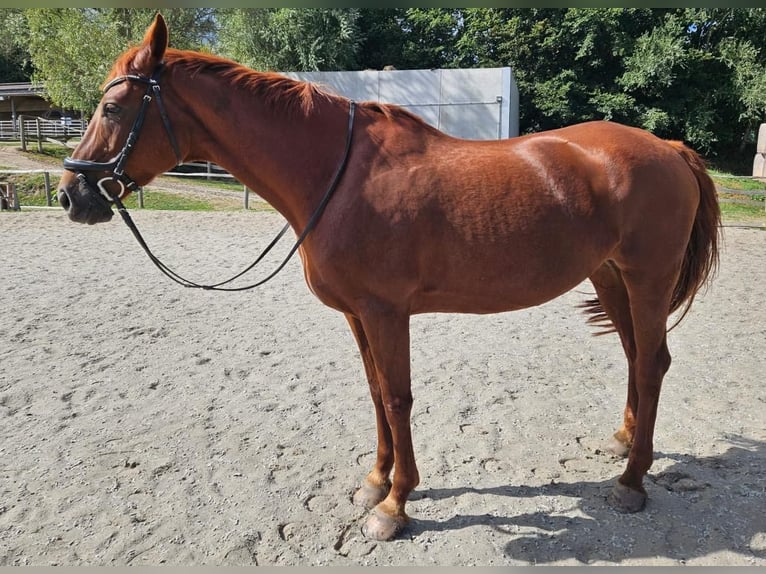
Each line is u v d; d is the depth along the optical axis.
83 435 3.10
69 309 5.44
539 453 2.90
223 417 3.32
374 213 2.07
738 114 19.22
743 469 2.69
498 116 14.66
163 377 3.90
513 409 3.40
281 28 18.83
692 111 18.84
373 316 2.13
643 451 2.39
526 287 2.24
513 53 20.98
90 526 2.35
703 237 2.49
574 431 3.13
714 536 2.23
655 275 2.33
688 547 2.18
